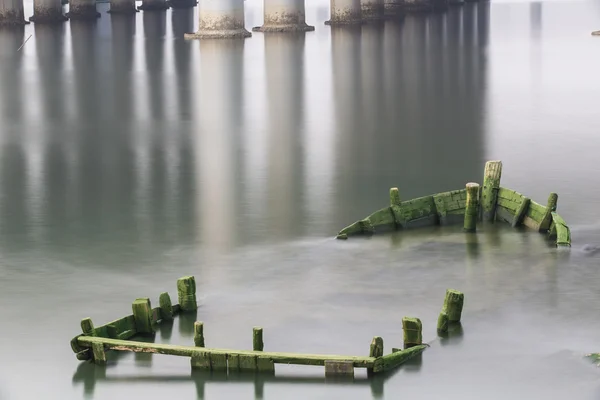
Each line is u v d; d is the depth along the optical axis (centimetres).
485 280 2866
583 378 2320
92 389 2312
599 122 5003
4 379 2355
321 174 4000
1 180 3988
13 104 5822
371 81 6525
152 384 2322
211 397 2267
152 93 6150
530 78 6625
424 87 6241
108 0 14662
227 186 3847
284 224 3378
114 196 3731
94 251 3145
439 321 2528
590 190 3719
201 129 4966
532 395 2259
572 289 2792
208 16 9588
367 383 2298
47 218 3478
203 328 2564
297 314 2659
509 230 3281
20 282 2895
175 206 3594
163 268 2994
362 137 4703
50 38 9825
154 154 4409
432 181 3869
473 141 4584
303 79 6669
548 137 4644
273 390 2281
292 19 10112
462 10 12962
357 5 10719
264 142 4625
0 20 11244
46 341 2523
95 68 7469
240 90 6216
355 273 2941
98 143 4666
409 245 3161
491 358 2408
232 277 2916
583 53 8044
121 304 2738
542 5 13962
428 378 2325
